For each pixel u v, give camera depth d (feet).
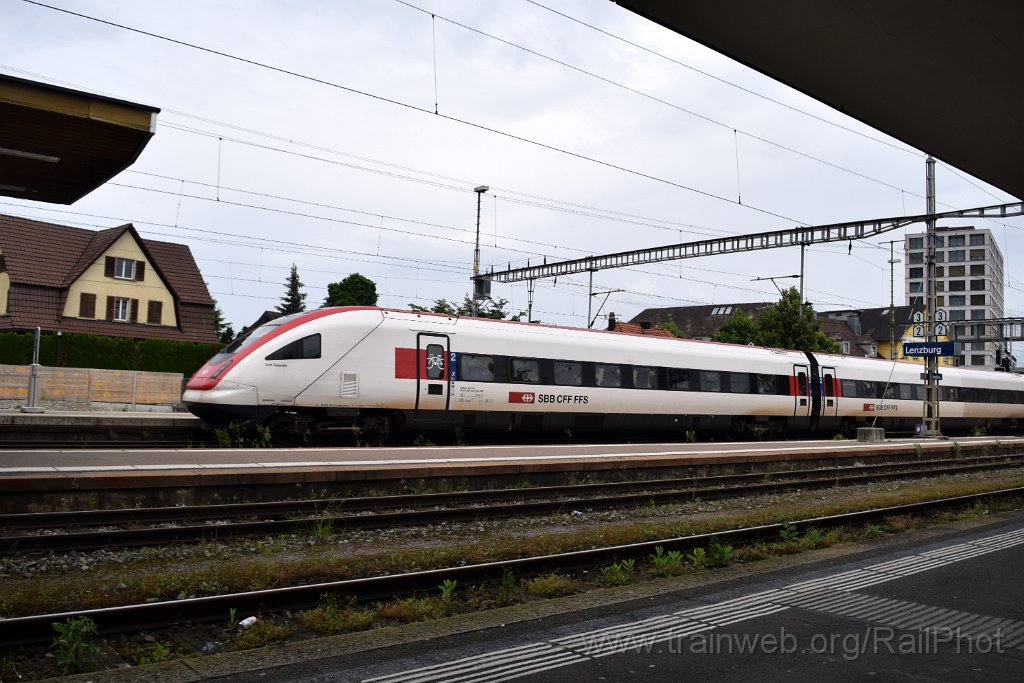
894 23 29.07
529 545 33.55
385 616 23.89
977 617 23.61
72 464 42.06
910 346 100.68
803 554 33.37
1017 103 35.65
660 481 55.77
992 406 132.05
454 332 68.85
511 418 71.77
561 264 114.32
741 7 28.07
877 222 86.89
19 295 136.67
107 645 20.81
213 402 59.67
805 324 147.33
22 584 26.16
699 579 28.07
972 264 404.16
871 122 38.65
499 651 19.93
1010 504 51.60
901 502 50.24
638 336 83.05
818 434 104.73
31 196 42.50
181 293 154.20
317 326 62.69
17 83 30.63
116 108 32.65
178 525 35.76
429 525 39.04
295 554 32.09
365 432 65.41
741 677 18.37
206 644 21.16
